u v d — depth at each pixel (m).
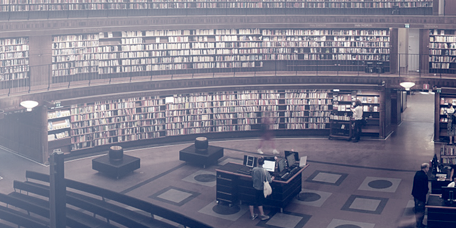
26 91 18.59
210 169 18.36
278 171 14.73
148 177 17.55
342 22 23.33
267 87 22.64
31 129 19.59
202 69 23.28
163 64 22.73
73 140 20.20
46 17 20.88
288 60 23.88
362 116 22.06
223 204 15.16
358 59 23.80
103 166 17.64
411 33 24.84
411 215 14.03
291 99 23.16
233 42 23.44
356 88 22.47
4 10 20.08
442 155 16.98
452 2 23.39
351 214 14.23
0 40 18.91
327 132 23.42
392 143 21.81
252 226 13.66
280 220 13.99
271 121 23.09
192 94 22.48
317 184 16.64
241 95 22.95
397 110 25.38
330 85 22.64
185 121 22.53
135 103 21.64
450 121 20.36
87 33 20.86
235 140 22.61
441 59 23.59
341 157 19.66
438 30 23.58
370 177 17.23
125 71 22.05
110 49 21.70
